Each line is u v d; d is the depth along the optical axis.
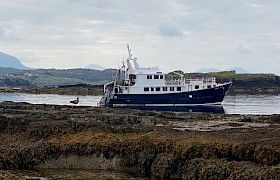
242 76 197.75
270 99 121.69
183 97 86.00
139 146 29.59
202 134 32.06
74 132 34.12
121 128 34.25
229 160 25.78
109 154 29.91
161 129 35.16
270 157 24.70
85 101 115.94
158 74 85.81
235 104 99.25
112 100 84.94
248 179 22.34
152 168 27.72
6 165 29.31
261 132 32.06
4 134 35.34
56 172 28.61
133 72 86.06
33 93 177.75
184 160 27.11
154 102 85.38
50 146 30.69
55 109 55.06
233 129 35.94
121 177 27.31
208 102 87.62
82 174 28.06
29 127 35.19
